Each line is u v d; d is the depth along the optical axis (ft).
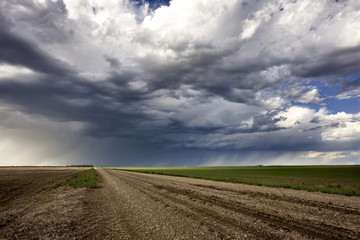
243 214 34.73
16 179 144.97
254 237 24.18
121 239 25.14
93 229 29.50
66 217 36.50
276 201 45.93
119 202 49.90
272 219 31.35
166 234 26.18
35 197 64.08
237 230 26.78
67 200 53.83
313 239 23.39
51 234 27.94
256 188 72.79
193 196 55.77
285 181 111.65
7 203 57.21
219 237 24.49
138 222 32.04
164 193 63.31
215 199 50.06
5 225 33.17
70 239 25.89
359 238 23.54
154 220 32.78
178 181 109.60
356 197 51.78
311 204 42.24
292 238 23.68
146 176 164.66
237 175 180.45
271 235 24.71
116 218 35.01
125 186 86.43
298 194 56.70
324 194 57.06
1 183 114.93
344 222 29.45
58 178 152.35
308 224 28.66
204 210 38.60
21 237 27.17
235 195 55.77
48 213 39.60
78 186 86.58
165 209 40.57
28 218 36.22
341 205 41.04
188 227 28.66
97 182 107.55
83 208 44.06
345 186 85.25
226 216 33.78
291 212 35.37
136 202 49.03
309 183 99.86
